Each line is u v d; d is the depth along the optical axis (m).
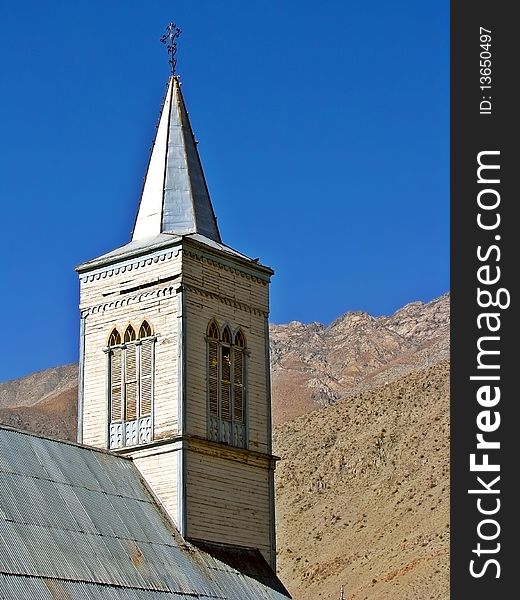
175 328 52.97
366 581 146.25
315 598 148.50
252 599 50.00
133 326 54.38
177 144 58.31
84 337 56.03
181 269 53.31
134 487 50.75
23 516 42.59
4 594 38.12
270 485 55.84
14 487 43.78
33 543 41.59
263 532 54.69
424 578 138.50
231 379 55.09
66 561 42.09
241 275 56.81
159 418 52.53
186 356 52.62
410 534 154.62
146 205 57.56
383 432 190.00
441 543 147.00
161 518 50.19
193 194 57.34
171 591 45.56
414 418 191.75
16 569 39.66
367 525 164.25
